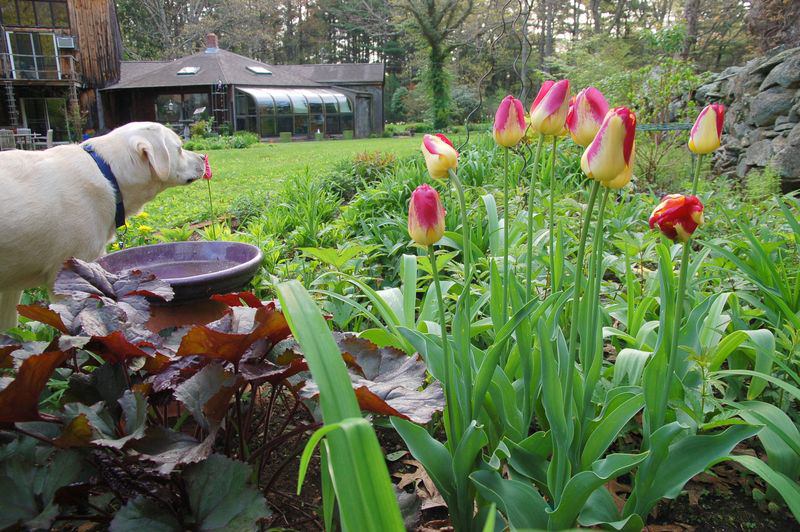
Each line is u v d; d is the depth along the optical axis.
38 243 2.78
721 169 6.66
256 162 15.38
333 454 0.77
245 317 1.58
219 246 2.75
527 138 4.29
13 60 25.67
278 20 57.19
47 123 27.34
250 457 1.50
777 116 5.79
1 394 1.17
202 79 30.34
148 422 1.42
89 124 28.41
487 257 2.95
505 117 1.43
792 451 1.51
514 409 1.47
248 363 1.44
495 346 1.29
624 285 2.77
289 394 2.19
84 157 3.00
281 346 1.56
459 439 1.37
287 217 5.11
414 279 2.10
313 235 4.52
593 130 1.27
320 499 1.67
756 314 2.19
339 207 5.69
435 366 1.51
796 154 5.21
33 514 1.15
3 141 17.47
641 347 1.85
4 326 3.04
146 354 1.44
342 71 36.97
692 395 1.64
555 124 1.39
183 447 1.25
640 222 3.84
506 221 1.50
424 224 1.18
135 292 1.62
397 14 43.44
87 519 1.39
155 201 7.75
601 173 1.11
